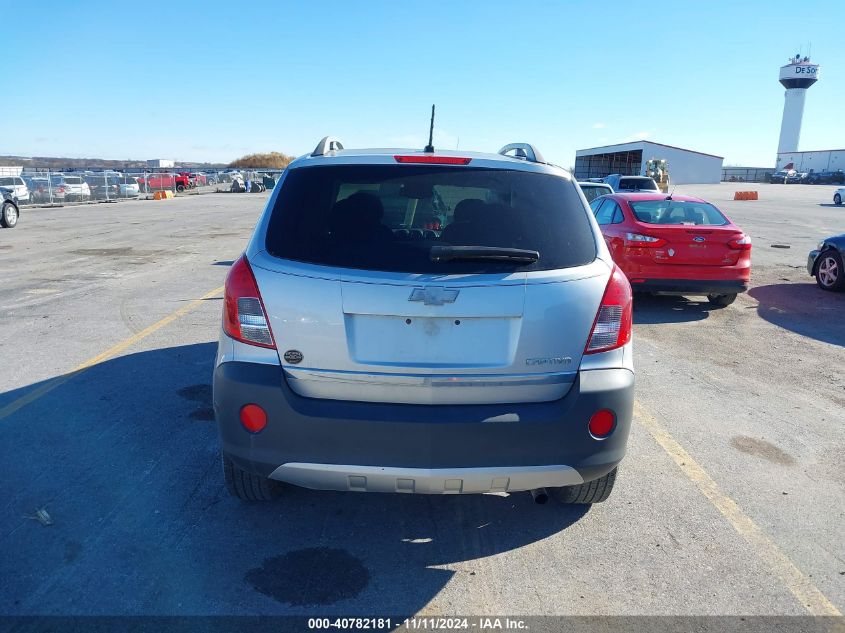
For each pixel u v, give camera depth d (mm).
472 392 2805
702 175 75312
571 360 2854
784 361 6602
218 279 10445
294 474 2842
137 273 11000
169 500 3539
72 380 5367
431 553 3135
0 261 12352
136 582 2855
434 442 2732
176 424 4508
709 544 3271
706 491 3826
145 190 45062
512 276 2811
